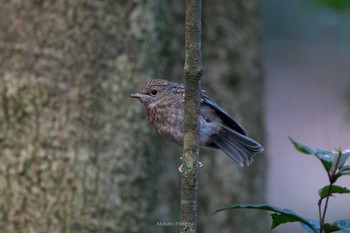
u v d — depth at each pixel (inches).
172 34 480.1
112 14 442.9
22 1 440.5
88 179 440.5
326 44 887.7
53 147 438.3
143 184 450.3
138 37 445.1
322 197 223.3
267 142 549.3
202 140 347.3
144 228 452.1
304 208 882.8
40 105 438.3
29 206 438.3
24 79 438.6
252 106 533.3
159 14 455.8
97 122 441.7
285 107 947.3
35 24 440.5
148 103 358.3
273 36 815.7
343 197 877.8
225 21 521.0
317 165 915.4
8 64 440.5
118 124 443.8
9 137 439.2
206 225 514.6
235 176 520.7
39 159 438.0
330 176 215.2
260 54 542.3
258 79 539.5
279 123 942.4
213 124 343.3
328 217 868.6
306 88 936.3
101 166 441.7
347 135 933.2
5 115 440.1
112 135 443.5
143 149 447.8
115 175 443.8
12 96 438.9
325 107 935.7
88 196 440.5
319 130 929.5
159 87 358.0
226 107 518.6
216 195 516.7
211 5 518.9
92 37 441.4
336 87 930.1
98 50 441.7
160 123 355.6
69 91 440.5
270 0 802.8
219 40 519.2
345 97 676.1
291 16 805.9
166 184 472.7
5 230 438.9
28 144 438.3
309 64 920.9
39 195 438.0
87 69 440.8
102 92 442.9
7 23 441.7
